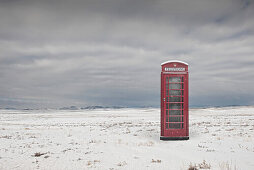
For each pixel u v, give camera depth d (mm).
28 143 15375
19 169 8523
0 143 15328
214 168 8078
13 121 46156
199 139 16188
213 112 71750
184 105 16625
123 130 23828
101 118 52094
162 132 16531
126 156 10766
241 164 8562
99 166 8836
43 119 53656
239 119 36156
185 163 9055
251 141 14164
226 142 14188
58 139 17578
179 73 16828
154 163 9180
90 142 15773
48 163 9445
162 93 16797
